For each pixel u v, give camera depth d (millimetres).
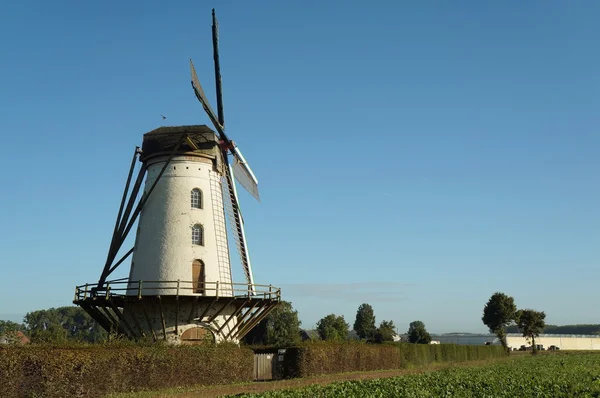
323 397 22125
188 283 34688
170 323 33750
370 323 131375
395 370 44688
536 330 93062
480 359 72062
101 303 32906
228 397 21219
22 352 22516
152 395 24156
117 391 25031
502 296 96750
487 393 26562
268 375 35625
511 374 34906
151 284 34656
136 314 34188
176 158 36969
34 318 122250
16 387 21969
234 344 33000
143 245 35844
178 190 36375
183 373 28125
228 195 39281
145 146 37594
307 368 36281
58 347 24219
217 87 40250
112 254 35344
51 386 22828
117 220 35906
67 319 125562
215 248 36344
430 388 26609
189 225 35844
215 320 34781
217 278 35906
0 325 53125
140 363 26281
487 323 97688
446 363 58812
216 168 38031
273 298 36000
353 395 22812
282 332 71375
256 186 44094
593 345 136000
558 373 37531
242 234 39625
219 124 38875
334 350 39781
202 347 29828
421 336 110438
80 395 23656
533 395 27031
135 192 36812
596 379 35250
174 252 35031
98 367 24500
